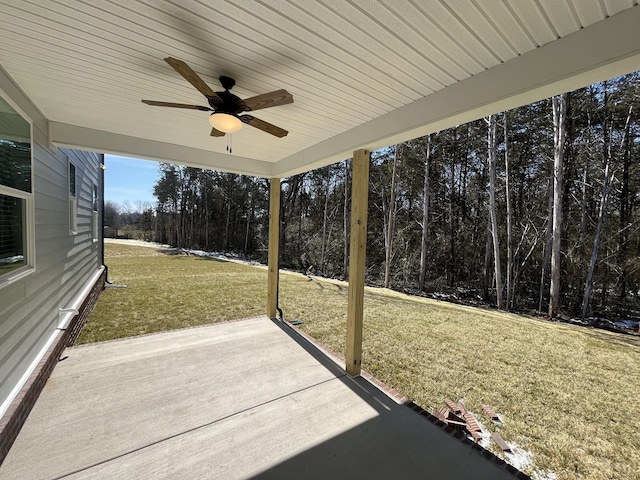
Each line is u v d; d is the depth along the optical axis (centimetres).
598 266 827
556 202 806
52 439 191
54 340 306
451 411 287
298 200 1636
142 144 358
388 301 827
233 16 142
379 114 265
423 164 1146
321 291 880
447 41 158
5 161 209
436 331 569
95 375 276
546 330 611
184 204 2164
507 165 915
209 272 1122
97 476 164
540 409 314
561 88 161
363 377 289
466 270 1118
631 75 747
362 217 295
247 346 356
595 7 131
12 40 165
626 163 784
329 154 335
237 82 210
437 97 217
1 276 205
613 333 630
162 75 205
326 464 180
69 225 412
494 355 459
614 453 250
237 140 355
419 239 1180
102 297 686
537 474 225
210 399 244
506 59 174
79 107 268
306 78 203
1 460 169
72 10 140
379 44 163
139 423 210
